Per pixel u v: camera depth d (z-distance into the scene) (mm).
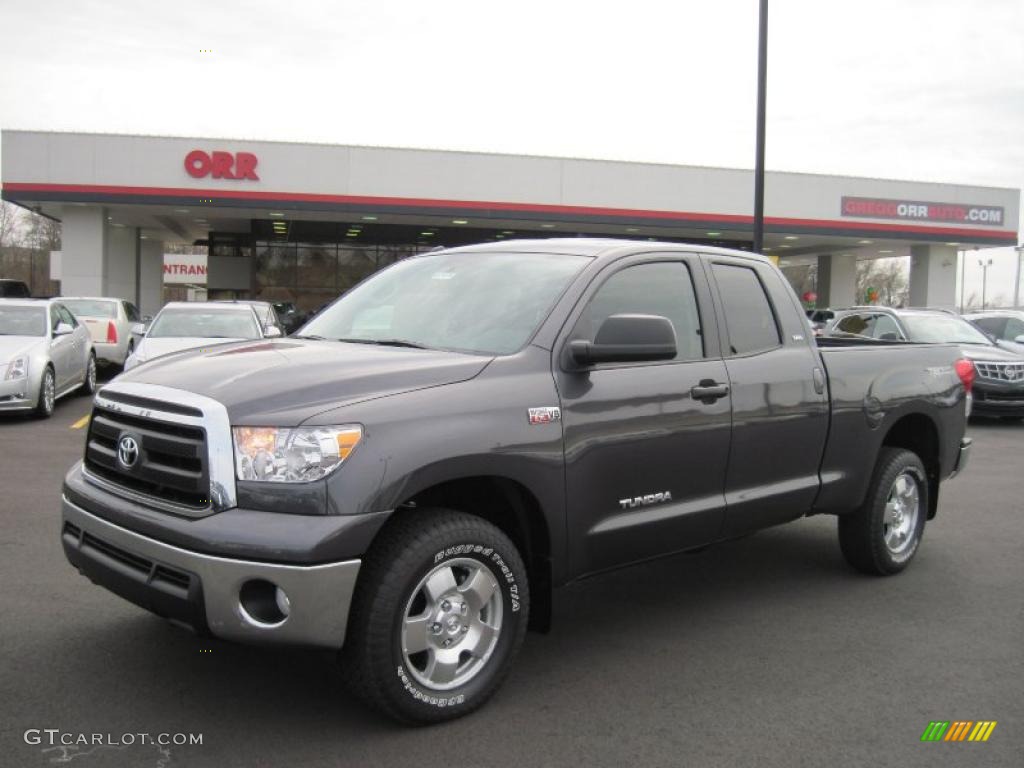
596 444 3895
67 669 3904
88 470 3791
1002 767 3291
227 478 3139
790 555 6156
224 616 3090
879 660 4285
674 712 3684
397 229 34156
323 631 3098
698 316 4570
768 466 4746
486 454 3477
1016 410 13047
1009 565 5949
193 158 26516
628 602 5129
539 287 4148
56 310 12914
